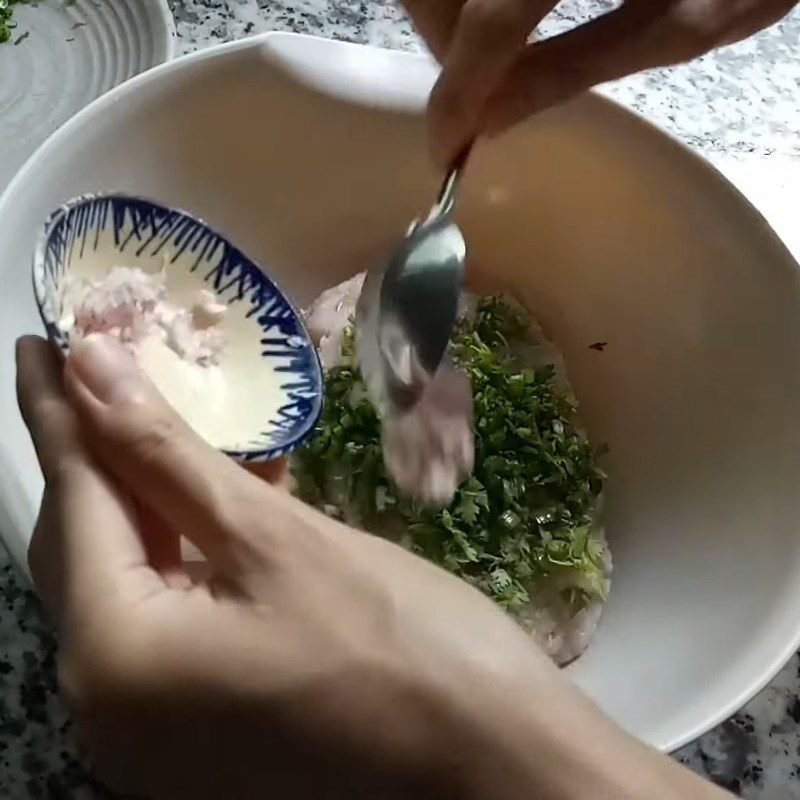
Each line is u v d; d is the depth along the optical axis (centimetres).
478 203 48
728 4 38
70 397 25
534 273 50
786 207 54
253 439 32
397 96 44
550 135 44
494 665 23
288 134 45
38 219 37
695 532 44
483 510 44
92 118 39
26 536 32
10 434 33
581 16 58
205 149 44
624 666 41
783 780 40
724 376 44
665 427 46
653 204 45
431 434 41
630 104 56
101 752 25
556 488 45
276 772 24
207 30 54
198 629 23
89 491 25
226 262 35
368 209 48
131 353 30
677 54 38
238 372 34
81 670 24
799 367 42
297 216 47
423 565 25
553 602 43
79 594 24
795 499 41
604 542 46
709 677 37
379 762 23
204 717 23
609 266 48
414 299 37
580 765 23
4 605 37
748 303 44
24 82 53
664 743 34
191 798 25
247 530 24
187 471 24
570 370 49
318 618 23
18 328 36
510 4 34
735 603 40
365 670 23
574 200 47
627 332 48
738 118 57
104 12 55
